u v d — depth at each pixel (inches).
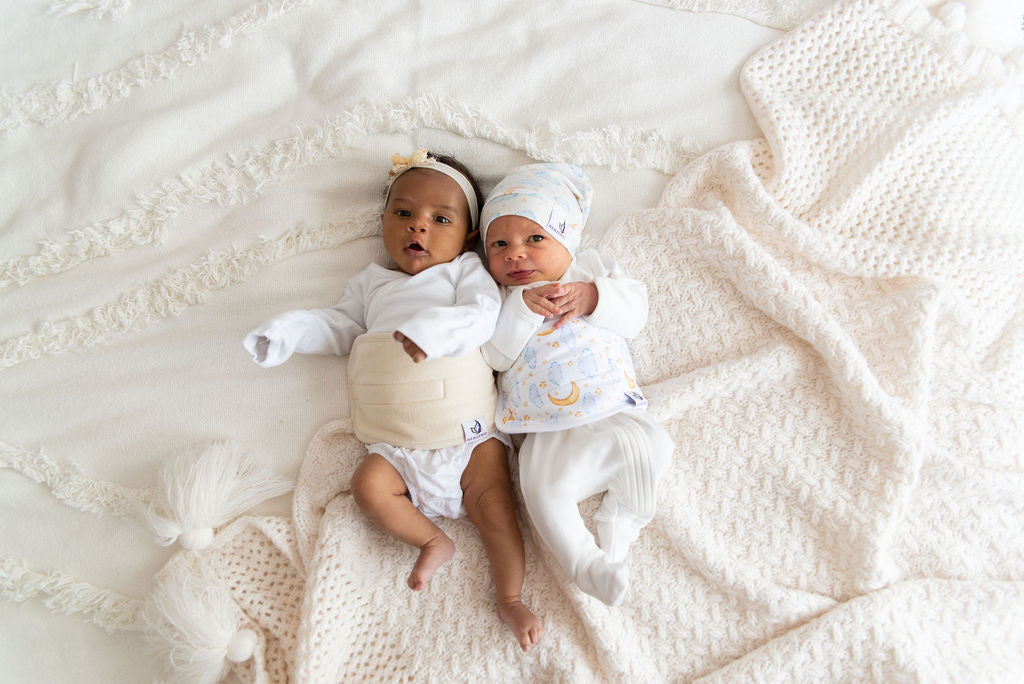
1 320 55.2
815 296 57.2
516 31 60.5
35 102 57.9
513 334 52.6
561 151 58.9
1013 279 56.9
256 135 57.6
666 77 60.1
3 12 59.1
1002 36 60.2
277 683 50.2
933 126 56.9
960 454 54.4
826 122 58.6
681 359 57.5
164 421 54.6
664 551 52.9
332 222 57.4
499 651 50.1
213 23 59.2
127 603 52.0
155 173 56.8
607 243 58.7
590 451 50.4
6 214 57.1
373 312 54.4
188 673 48.6
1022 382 55.5
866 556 50.7
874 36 59.6
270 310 56.6
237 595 51.6
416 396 50.9
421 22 60.1
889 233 57.6
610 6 61.3
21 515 53.3
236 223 56.9
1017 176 58.4
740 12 61.2
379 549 52.9
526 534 54.4
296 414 55.4
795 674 48.5
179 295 55.9
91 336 55.2
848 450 53.4
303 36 59.3
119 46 59.1
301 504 53.1
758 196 56.9
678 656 51.2
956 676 47.8
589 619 49.8
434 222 54.2
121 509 53.1
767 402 55.1
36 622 52.1
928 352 53.7
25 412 54.3
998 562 53.0
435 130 59.0
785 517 53.2
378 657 50.9
